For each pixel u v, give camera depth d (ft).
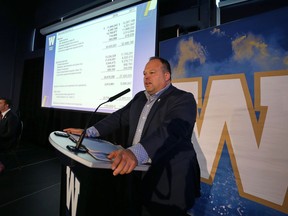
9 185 7.84
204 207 4.75
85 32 9.20
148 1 7.06
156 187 3.53
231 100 4.41
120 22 7.84
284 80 3.69
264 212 3.84
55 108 10.48
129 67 7.39
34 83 14.78
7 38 15.35
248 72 4.17
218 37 4.72
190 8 7.46
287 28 3.70
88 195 2.28
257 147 3.97
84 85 8.98
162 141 2.58
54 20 13.67
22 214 5.89
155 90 3.78
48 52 11.43
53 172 9.43
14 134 9.18
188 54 5.33
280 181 3.66
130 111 4.17
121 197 2.72
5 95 15.43
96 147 2.64
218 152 4.57
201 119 4.92
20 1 15.94
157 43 6.70
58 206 6.45
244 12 6.54
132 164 2.09
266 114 3.88
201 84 4.99
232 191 4.32
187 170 3.52
